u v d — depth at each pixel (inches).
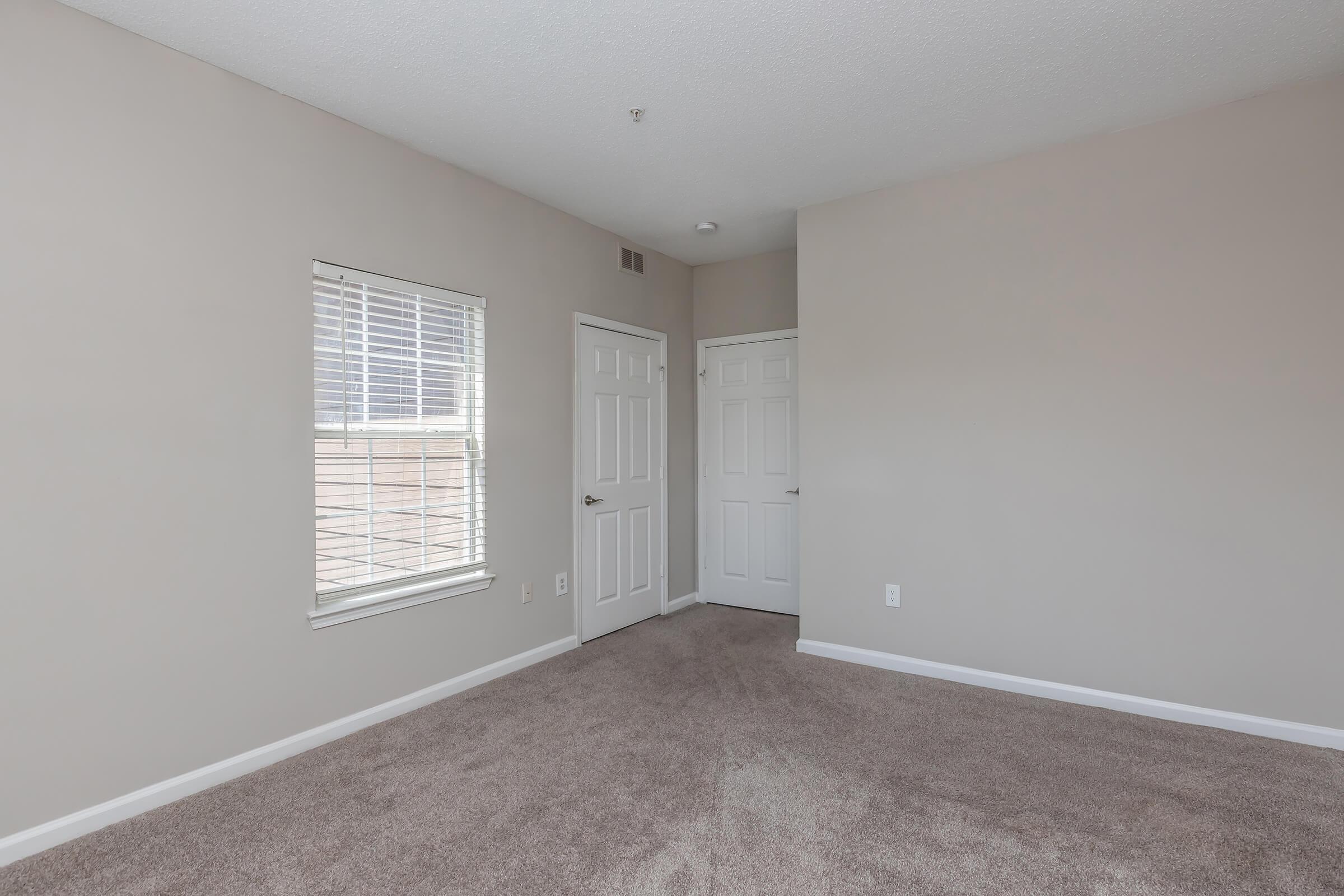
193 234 88.6
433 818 82.0
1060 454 118.9
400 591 114.0
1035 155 121.0
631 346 172.1
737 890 68.2
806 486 145.9
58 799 77.0
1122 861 72.5
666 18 81.4
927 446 132.0
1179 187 108.7
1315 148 99.3
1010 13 81.4
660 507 182.4
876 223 137.9
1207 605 107.3
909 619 134.3
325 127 104.0
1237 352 104.9
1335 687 98.9
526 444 140.3
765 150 119.1
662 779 91.4
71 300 78.0
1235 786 88.1
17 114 74.4
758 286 185.0
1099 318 115.3
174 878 70.7
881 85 98.0
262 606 95.6
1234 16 82.3
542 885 69.3
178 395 87.0
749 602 188.1
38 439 75.6
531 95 99.6
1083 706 116.0
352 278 106.9
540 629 143.4
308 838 78.0
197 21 81.0
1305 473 100.4
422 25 82.3
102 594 80.4
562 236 149.7
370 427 111.0
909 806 84.0
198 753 88.8
